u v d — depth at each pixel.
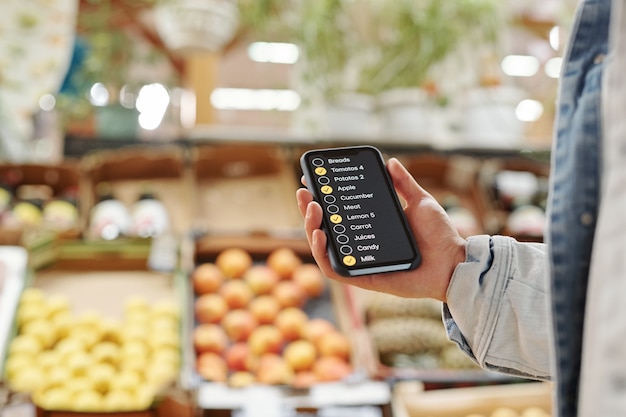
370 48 2.85
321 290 2.29
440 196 2.74
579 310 0.52
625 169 0.43
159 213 2.46
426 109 2.80
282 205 2.64
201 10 2.54
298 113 2.90
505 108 2.79
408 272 0.82
